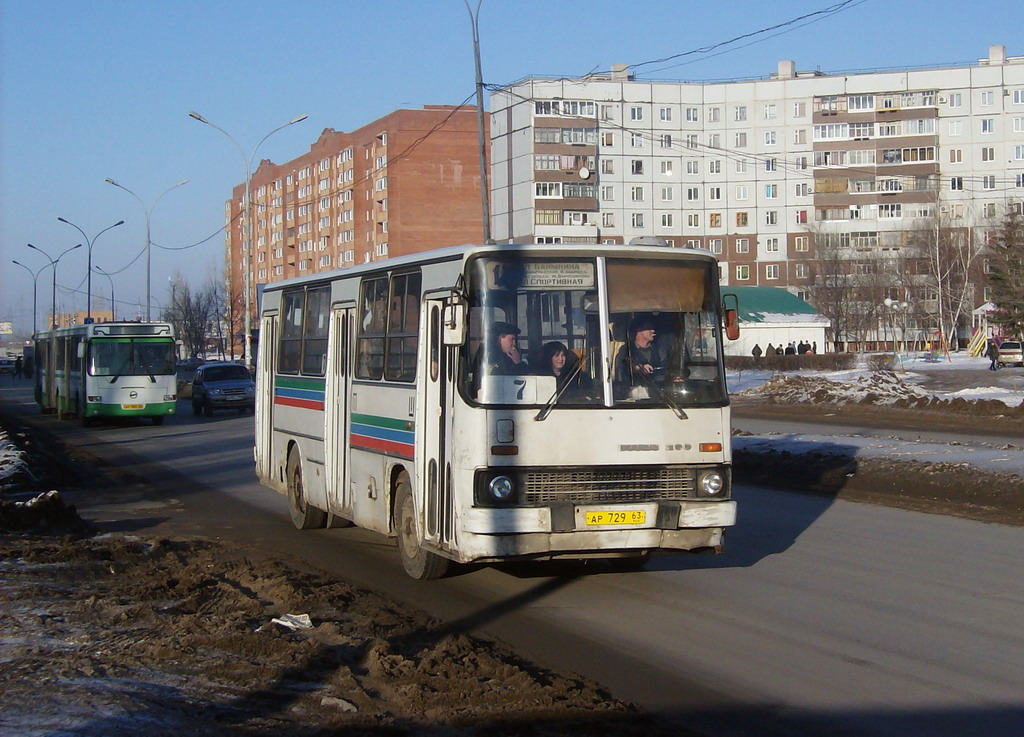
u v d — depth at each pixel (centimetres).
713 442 881
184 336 9075
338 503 1180
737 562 1066
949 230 7719
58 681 639
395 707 603
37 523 1303
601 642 766
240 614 822
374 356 1078
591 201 8625
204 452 2455
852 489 1608
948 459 1716
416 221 8400
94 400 3269
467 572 1042
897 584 951
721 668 698
